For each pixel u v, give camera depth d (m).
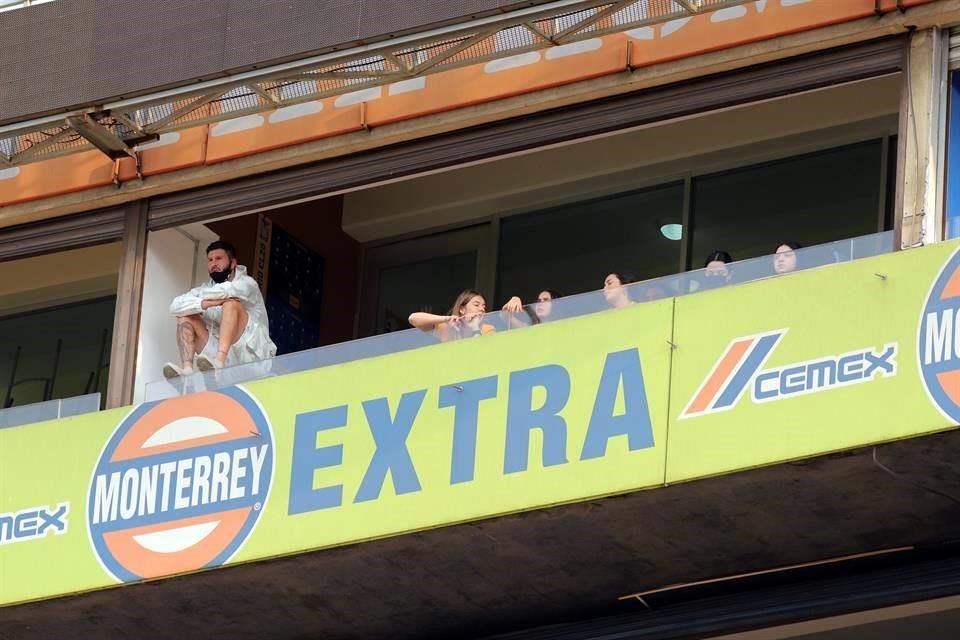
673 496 29.83
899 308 28.48
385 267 40.09
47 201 37.22
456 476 30.97
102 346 41.00
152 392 34.00
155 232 36.81
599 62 33.06
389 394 31.94
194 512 32.84
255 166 35.62
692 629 32.38
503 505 30.45
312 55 32.53
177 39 33.59
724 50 32.19
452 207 39.31
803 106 36.16
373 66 33.66
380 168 34.94
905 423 27.92
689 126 37.12
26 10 35.06
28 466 34.50
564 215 38.31
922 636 31.75
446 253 39.50
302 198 35.53
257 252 38.34
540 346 31.05
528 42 32.88
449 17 31.36
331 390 32.44
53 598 33.66
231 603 33.69
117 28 34.19
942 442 27.92
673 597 32.75
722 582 32.34
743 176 36.66
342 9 32.28
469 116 34.03
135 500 33.41
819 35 31.50
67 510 33.91
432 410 31.52
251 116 35.84
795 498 29.66
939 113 30.50
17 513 34.28
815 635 32.44
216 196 36.19
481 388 31.27
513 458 30.64
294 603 33.62
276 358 33.19
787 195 36.16
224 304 34.78
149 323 36.28
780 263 30.05
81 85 34.22
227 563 32.28
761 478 29.19
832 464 28.69
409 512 31.12
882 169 35.38
